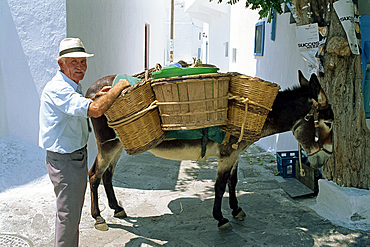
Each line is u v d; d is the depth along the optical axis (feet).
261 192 17.20
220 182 13.15
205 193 17.26
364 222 13.76
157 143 11.44
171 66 11.66
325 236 12.85
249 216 14.60
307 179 17.39
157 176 19.79
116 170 20.68
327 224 13.76
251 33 31.99
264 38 28.09
